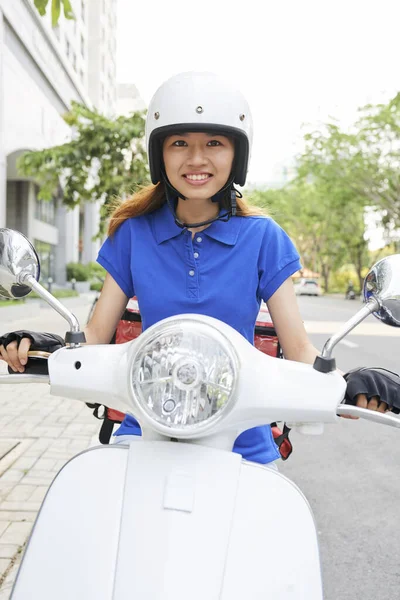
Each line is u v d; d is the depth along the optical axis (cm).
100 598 112
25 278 143
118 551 116
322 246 5122
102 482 127
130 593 111
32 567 121
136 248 167
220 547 116
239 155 155
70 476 130
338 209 3416
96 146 1191
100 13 3962
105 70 4275
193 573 112
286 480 129
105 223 1247
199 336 120
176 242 163
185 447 127
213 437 129
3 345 148
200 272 160
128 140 1184
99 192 1244
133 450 130
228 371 120
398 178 2239
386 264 135
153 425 119
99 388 136
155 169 161
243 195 179
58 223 2941
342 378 133
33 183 2547
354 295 3903
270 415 127
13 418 510
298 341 165
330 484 388
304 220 4428
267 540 120
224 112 143
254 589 114
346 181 2417
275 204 4388
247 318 162
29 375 147
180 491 121
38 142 1933
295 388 129
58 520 125
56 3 359
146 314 163
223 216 160
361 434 505
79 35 3222
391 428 524
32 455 409
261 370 128
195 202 162
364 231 3862
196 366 117
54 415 521
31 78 1881
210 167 151
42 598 116
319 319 1767
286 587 117
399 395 137
